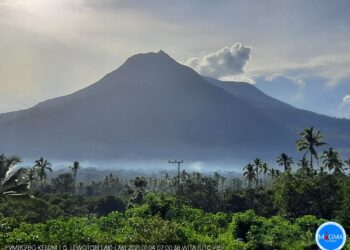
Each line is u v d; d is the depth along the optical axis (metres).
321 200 64.94
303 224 39.44
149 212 41.66
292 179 69.38
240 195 94.38
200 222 40.41
